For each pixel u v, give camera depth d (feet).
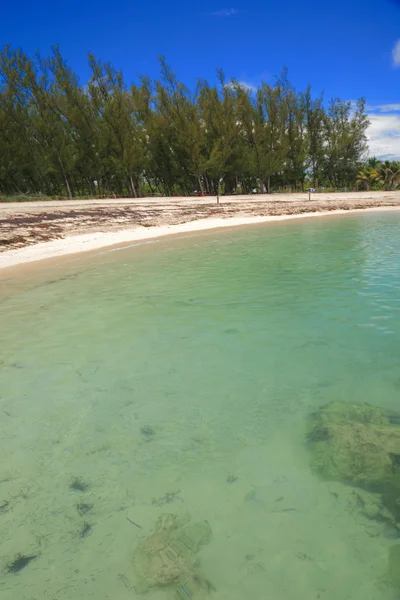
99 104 115.03
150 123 121.39
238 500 7.65
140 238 45.88
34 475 8.54
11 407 11.25
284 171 147.43
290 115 137.59
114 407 11.15
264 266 29.17
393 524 6.95
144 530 7.04
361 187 162.50
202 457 8.95
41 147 109.19
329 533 6.83
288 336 15.70
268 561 6.39
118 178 135.23
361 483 7.88
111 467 8.73
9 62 103.50
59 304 21.15
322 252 34.01
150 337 16.17
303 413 10.43
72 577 6.23
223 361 13.78
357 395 11.18
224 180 147.95
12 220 53.06
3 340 16.25
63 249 38.73
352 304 19.29
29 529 7.14
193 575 6.18
